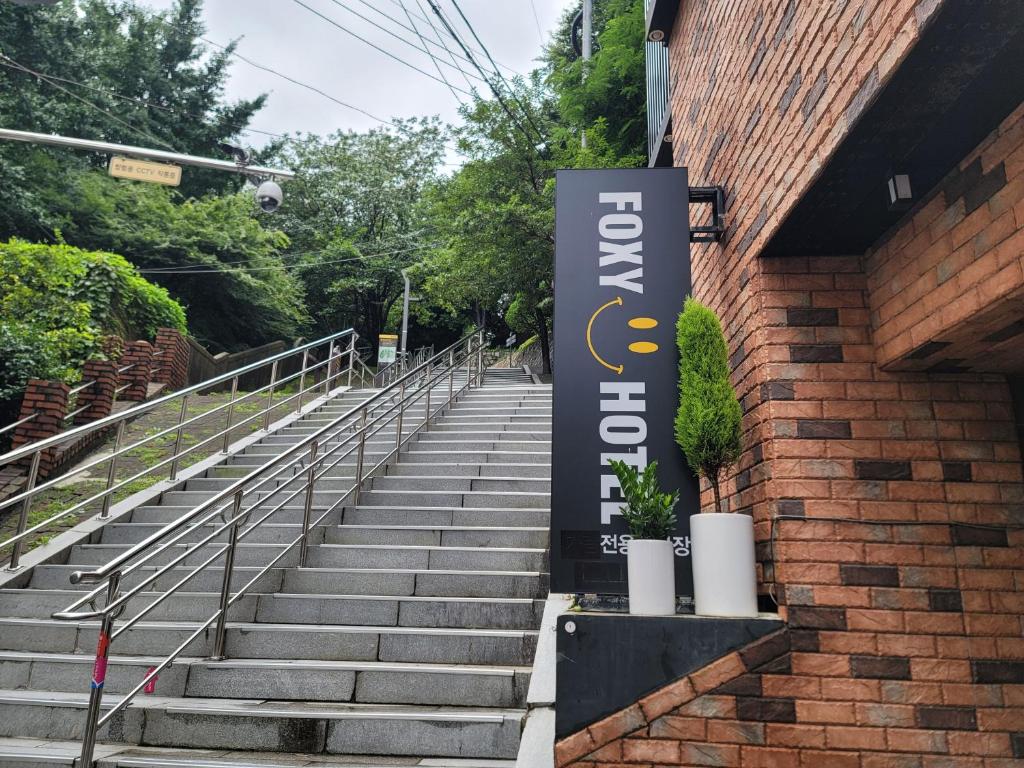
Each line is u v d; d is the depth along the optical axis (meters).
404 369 21.98
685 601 3.35
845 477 3.03
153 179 9.08
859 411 3.11
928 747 2.74
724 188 4.08
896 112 2.33
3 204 17.33
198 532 5.90
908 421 3.08
